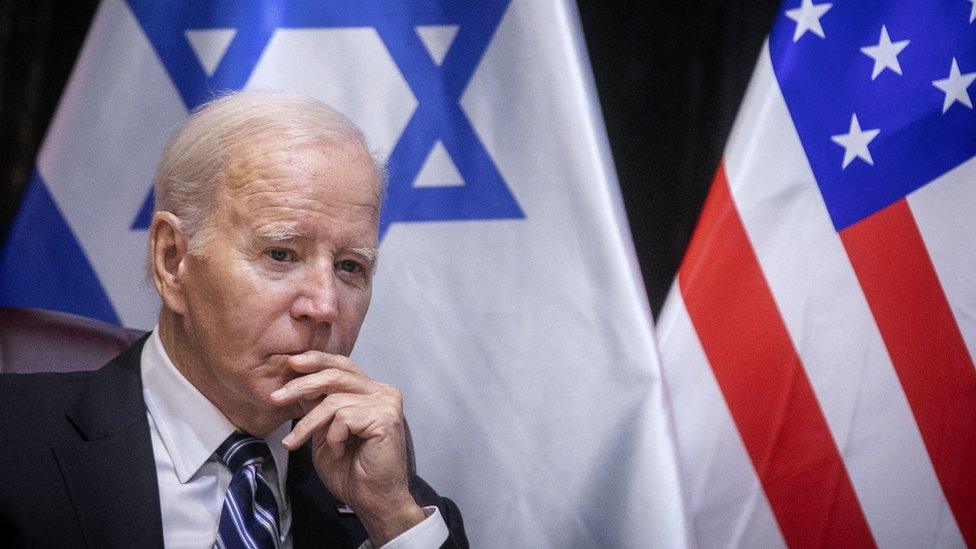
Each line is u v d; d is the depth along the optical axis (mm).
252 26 6320
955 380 6141
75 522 4648
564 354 6074
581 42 6316
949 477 6113
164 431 4953
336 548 5086
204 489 4906
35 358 5625
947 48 6266
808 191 6234
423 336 6168
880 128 6254
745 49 9859
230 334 4637
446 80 6297
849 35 6309
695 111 10000
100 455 4809
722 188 6277
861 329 6168
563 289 6109
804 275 6199
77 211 6223
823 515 6117
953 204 6219
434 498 5488
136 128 6266
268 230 4562
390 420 4875
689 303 6223
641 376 5965
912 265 6191
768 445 6133
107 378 5098
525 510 6004
